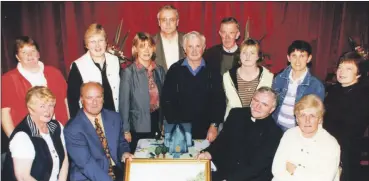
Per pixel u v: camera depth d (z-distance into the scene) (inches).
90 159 105.7
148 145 114.7
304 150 100.4
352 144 118.7
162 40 148.6
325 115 121.6
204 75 133.2
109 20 163.9
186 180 92.3
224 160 111.0
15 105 128.2
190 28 165.8
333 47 170.4
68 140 105.6
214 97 135.1
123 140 117.6
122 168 112.6
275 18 165.9
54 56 167.3
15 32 162.2
